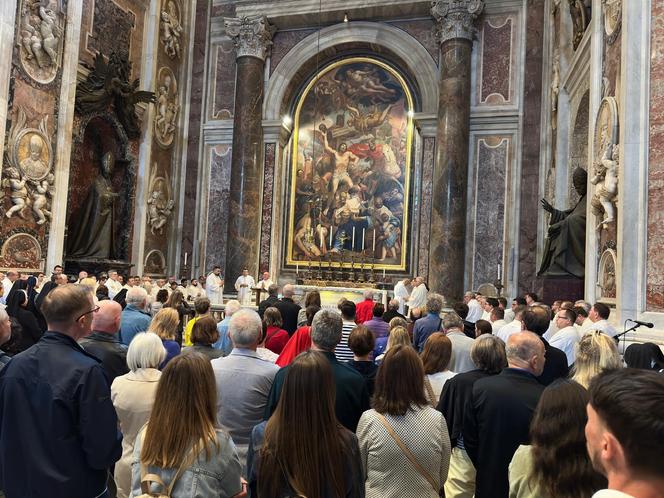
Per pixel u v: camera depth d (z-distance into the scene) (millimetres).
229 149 16406
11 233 10688
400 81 15430
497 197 14188
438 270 13477
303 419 1938
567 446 1672
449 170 13586
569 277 8867
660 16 6363
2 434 2223
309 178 15914
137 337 3072
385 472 2488
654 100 6344
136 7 14750
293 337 4547
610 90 7574
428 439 2498
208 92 16719
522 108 14070
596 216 7969
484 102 14461
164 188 15812
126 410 2943
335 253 15320
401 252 14977
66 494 2199
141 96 14125
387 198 15250
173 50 16078
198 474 1895
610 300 7148
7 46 10336
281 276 15758
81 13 12203
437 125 14062
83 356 2324
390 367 2588
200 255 16328
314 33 15820
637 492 1009
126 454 2953
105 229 13336
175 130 16297
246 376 3104
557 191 11594
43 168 11359
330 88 16016
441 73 14031
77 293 2404
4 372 2283
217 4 16797
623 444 1034
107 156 13547
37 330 6027
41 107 11297
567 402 1721
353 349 3703
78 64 12641
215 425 2029
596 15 8156
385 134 15453
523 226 13844
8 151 10594
